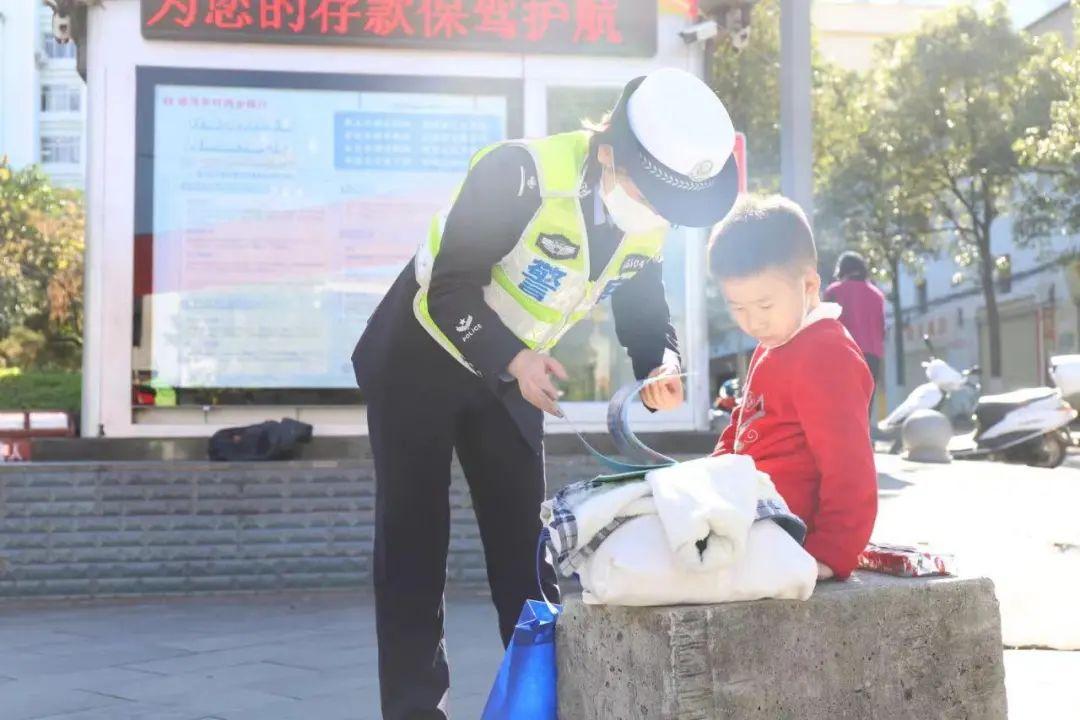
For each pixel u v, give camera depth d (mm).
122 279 6152
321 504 6000
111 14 6148
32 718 3779
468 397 3000
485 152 2711
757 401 2580
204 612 5539
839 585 2357
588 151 2693
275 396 6246
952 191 29672
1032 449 12086
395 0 6223
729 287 2469
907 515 7406
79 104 58531
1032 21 35000
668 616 2104
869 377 2480
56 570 5828
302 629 5148
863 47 44625
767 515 2205
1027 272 33656
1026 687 3900
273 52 6246
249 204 6242
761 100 21062
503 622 3160
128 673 4387
